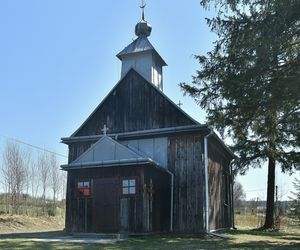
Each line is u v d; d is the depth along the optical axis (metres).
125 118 22.80
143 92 22.81
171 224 20.56
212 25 15.83
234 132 17.23
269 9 14.05
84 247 13.95
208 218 20.33
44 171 46.47
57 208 40.91
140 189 18.39
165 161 21.34
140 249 13.59
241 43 14.99
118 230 18.39
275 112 15.87
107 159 19.20
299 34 14.02
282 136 24.25
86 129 23.45
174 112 21.86
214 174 22.86
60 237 17.80
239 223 41.56
